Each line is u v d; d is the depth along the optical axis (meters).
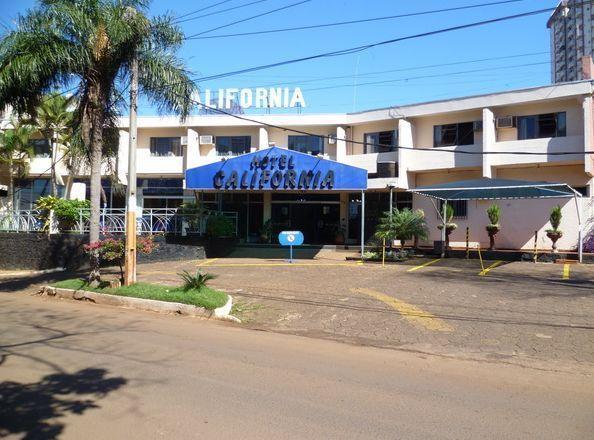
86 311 11.98
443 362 7.71
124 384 6.20
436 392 6.11
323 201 30.69
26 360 7.29
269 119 31.16
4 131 29.44
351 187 20.52
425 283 14.66
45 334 9.20
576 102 24.03
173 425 4.93
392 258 20.89
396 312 11.12
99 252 14.93
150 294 12.56
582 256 19.41
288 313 11.45
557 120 24.53
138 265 20.08
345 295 13.08
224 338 9.12
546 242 22.64
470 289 13.55
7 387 6.07
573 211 21.94
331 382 6.43
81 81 14.54
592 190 23.95
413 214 21.25
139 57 14.42
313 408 5.43
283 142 31.55
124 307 12.62
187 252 21.95
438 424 5.02
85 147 14.45
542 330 9.43
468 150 26.52
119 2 13.67
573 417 5.29
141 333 9.38
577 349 8.34
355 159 29.88
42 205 21.47
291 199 31.11
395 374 6.93
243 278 16.25
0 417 5.14
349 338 9.46
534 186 17.14
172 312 11.83
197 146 31.98
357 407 5.49
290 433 4.75
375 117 29.09
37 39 13.34
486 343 8.79
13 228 22.08
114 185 23.84
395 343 9.01
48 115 28.05
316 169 20.72
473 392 6.15
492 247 22.53
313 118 30.55
